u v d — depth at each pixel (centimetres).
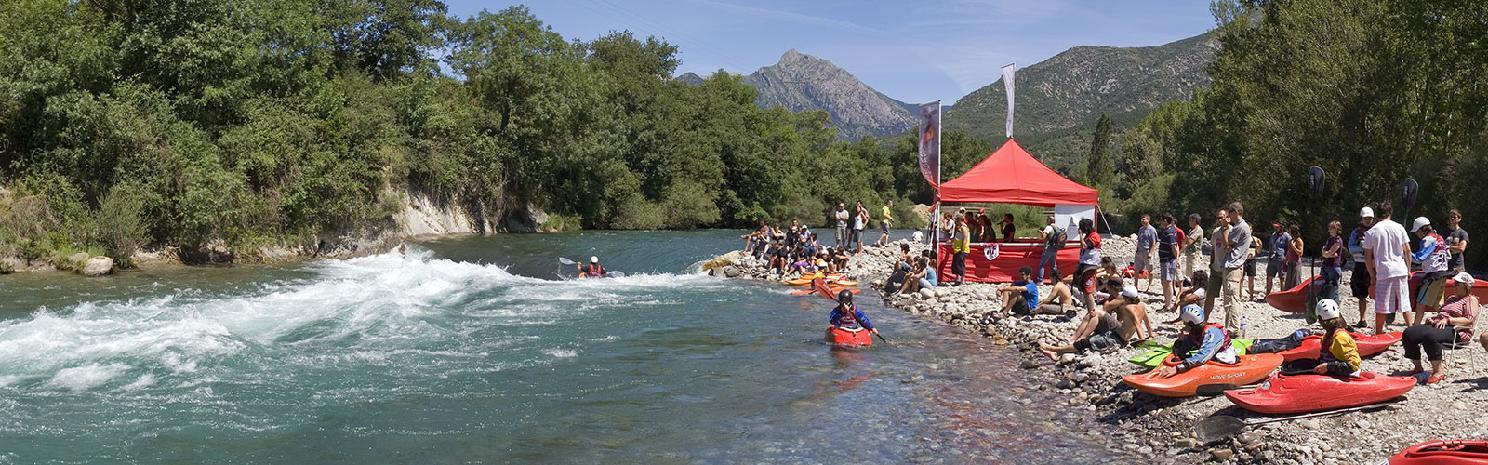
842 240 3312
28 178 2508
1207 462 914
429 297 2122
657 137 6481
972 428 1059
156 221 2666
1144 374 1129
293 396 1180
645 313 1947
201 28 2948
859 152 11812
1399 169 3394
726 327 1772
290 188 3073
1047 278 2214
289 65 3384
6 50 2548
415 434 1030
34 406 1101
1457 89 3216
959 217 2317
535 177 5181
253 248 2889
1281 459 877
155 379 1240
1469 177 2741
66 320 1642
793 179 8169
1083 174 13600
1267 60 3941
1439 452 770
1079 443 997
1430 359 1055
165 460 923
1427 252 1277
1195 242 1881
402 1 5044
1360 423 940
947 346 1571
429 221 4250
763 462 939
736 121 7612
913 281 2234
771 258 2800
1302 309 1617
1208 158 5391
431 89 4575
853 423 1084
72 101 2558
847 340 1577
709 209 6481
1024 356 1469
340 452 962
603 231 5403
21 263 2381
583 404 1170
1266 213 3934
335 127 3425
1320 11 3512
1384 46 3306
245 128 2978
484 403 1168
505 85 5066
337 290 2167
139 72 2884
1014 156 2338
